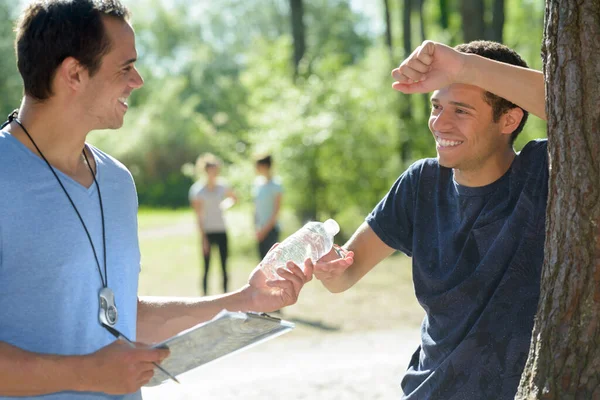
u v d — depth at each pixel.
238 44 61.72
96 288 2.32
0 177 2.15
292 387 6.29
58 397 2.23
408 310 10.46
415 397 2.80
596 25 2.34
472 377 2.66
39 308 2.19
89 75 2.23
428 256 2.87
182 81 46.25
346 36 57.69
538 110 2.63
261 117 16.98
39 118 2.25
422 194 2.94
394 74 2.69
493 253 2.69
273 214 10.23
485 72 2.63
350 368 6.85
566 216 2.38
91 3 2.24
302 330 9.41
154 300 2.70
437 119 2.76
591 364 2.33
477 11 14.55
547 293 2.44
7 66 37.06
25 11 2.25
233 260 15.09
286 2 62.72
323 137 16.08
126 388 2.09
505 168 2.79
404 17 20.47
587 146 2.35
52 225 2.21
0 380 2.06
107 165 2.46
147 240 20.19
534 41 28.58
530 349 2.48
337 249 3.03
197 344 2.17
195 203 10.84
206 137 41.22
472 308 2.71
